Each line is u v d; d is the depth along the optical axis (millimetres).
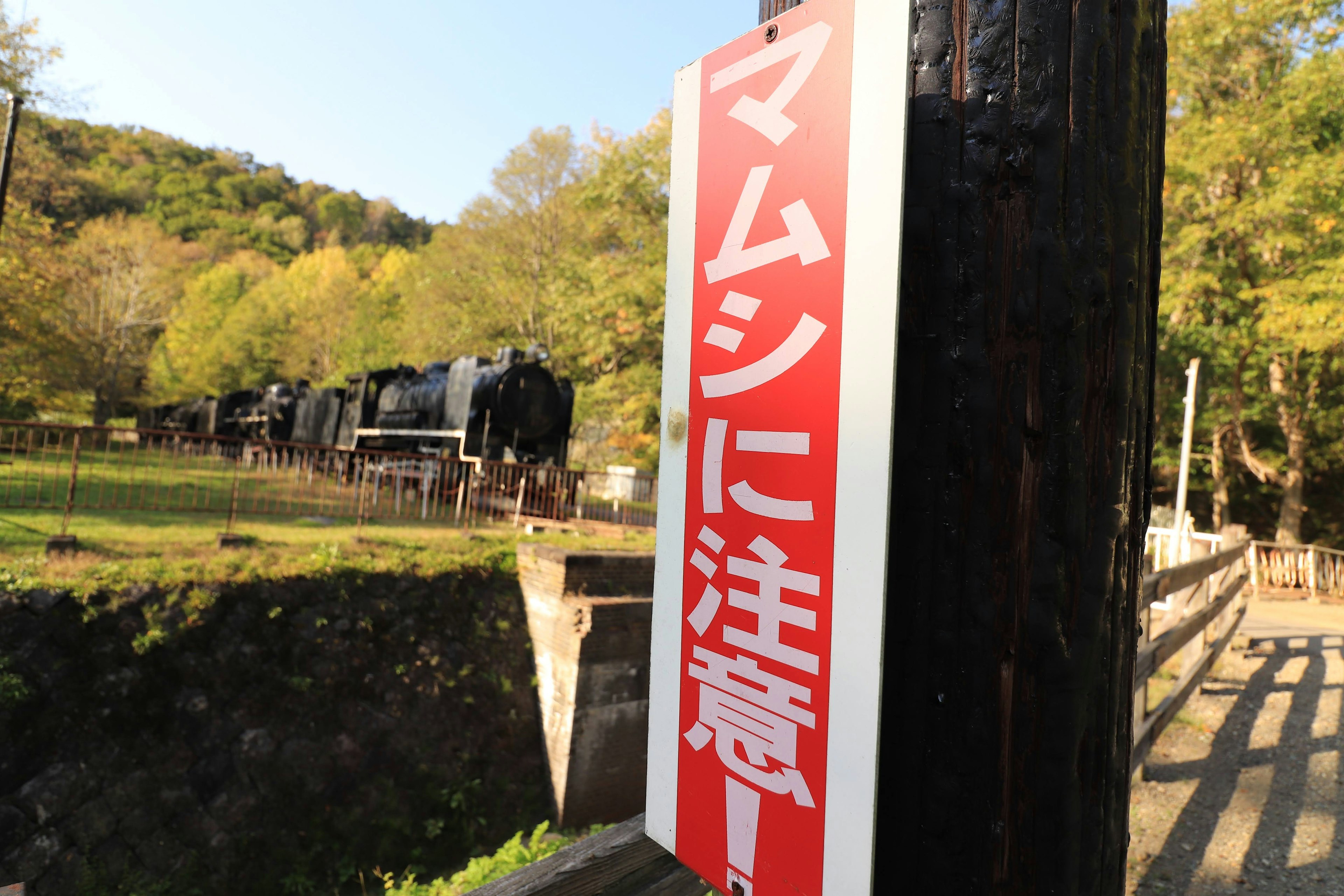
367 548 8086
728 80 1283
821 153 1093
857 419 1005
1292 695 5902
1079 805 927
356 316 42938
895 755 1038
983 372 975
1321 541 21547
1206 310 18062
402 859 6621
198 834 5832
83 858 5387
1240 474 22484
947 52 1045
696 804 1260
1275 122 15562
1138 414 1012
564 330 25109
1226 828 3846
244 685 6461
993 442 964
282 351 45438
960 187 1018
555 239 30125
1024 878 930
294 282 49500
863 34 1037
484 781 7367
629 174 21562
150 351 35219
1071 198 949
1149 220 1040
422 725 7223
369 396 17672
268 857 6043
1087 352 945
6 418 19906
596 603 7594
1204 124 16422
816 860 1025
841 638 1009
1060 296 935
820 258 1084
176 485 13242
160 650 6172
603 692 7680
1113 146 976
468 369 14031
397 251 60688
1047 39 967
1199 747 4914
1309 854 3551
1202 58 17188
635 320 21234
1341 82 15000
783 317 1142
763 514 1154
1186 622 5008
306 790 6406
